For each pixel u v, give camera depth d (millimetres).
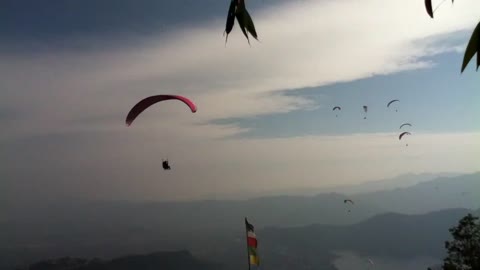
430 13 4180
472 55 4027
